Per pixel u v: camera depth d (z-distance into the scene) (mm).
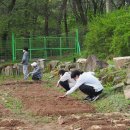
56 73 25094
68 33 40938
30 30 41812
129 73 16391
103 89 15992
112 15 25656
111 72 18422
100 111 13844
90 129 10953
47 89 20047
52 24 47188
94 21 27094
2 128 11609
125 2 46375
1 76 29188
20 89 20469
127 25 22500
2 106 15414
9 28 39750
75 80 16641
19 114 13805
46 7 43938
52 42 37094
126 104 13906
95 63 21188
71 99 16250
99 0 50688
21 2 42062
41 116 13398
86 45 27156
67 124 12047
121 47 22344
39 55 36562
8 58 36406
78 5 45719
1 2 41719
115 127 11078
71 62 26625
